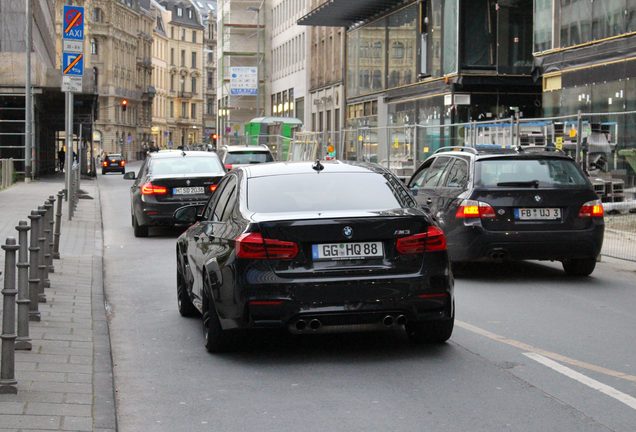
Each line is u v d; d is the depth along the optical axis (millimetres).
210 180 23000
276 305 8570
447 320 9367
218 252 9180
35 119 60281
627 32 30391
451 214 14602
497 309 11906
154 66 181250
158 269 16969
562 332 10305
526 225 14227
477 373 8328
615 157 23641
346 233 8688
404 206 9328
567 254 14359
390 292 8688
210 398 7617
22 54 55844
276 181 9633
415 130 32594
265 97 107812
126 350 9656
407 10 49406
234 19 113000
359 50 58094
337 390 7805
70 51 25484
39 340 9586
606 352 9227
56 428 6402
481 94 43094
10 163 48125
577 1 33438
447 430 6594
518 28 42969
